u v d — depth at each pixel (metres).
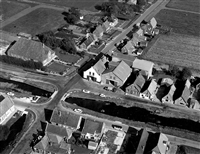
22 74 147.62
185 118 121.50
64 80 143.50
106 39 185.75
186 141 107.88
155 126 114.94
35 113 119.62
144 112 124.62
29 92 134.38
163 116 122.50
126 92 135.75
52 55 160.00
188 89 134.25
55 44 173.25
